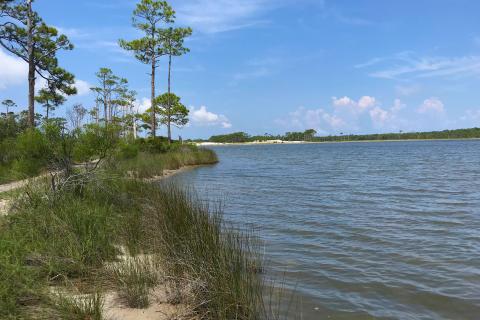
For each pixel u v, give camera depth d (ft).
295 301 15.56
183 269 15.83
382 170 83.25
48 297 12.93
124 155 56.03
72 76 79.46
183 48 107.24
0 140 55.42
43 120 28.89
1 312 11.89
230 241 17.92
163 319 12.98
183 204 22.68
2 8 63.57
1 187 30.32
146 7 97.25
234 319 13.15
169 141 114.32
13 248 16.25
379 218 32.19
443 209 35.94
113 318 12.92
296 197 44.47
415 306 15.34
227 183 58.75
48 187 25.34
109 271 16.10
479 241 24.67
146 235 21.30
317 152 209.87
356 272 19.04
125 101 141.08
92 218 21.17
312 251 22.61
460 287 17.15
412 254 22.00
